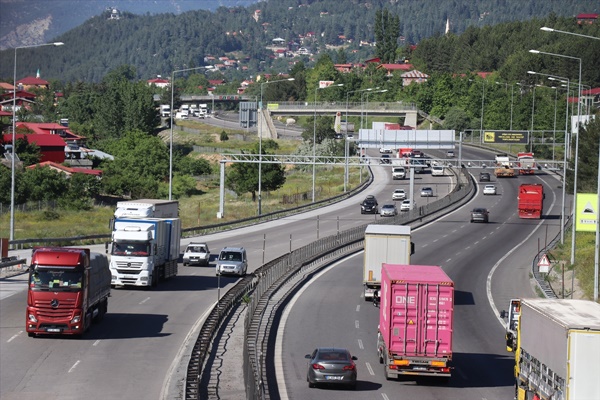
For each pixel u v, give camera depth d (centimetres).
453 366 6319
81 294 6569
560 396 4266
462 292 9656
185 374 5388
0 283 9162
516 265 11569
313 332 7300
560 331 4281
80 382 5412
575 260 11425
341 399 5247
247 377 5103
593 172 17450
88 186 19675
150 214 9888
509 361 6531
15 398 5019
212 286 9406
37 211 16438
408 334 5716
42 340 6569
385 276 6128
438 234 14538
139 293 8844
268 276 9119
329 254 12144
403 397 5350
